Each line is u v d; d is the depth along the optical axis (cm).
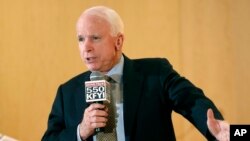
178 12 842
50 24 837
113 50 401
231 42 837
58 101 438
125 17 841
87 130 364
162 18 841
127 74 414
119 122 400
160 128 402
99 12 396
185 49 840
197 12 842
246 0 838
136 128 397
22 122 830
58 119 429
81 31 393
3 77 830
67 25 837
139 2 842
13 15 836
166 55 838
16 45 834
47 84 833
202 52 840
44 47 835
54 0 838
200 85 839
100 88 361
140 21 841
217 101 838
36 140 829
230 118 838
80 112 416
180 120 832
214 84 838
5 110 829
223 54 838
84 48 389
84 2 840
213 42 840
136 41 838
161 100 410
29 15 838
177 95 398
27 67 833
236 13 839
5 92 830
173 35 839
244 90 835
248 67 834
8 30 834
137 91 409
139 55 837
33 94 832
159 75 417
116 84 411
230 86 838
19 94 830
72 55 834
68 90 436
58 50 834
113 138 381
